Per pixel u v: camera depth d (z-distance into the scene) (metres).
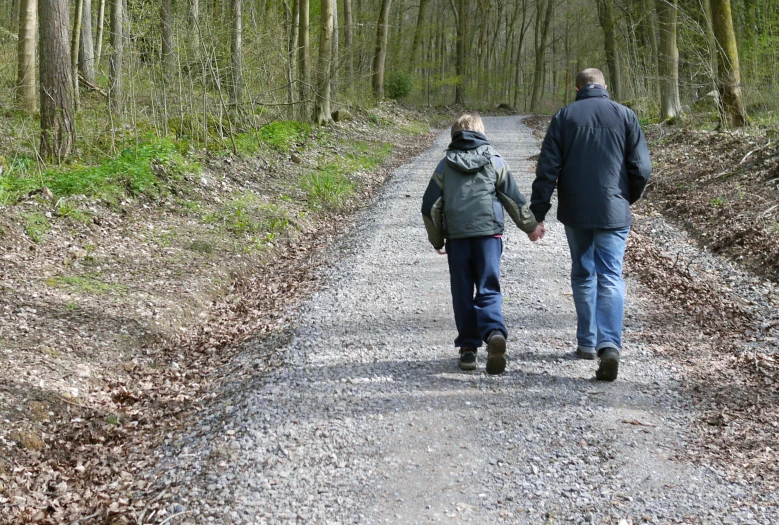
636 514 3.20
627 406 4.26
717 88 14.43
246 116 15.16
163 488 3.69
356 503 3.36
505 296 6.55
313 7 26.06
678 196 10.78
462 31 44.22
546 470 3.58
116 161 10.32
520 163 16.81
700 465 3.57
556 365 4.91
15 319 5.85
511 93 62.66
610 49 30.95
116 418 4.76
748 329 5.58
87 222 8.48
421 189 13.35
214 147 13.07
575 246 4.89
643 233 9.19
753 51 15.74
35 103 13.70
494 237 4.71
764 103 14.84
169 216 9.50
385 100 31.89
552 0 49.19
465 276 4.74
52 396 4.80
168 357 5.86
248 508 3.36
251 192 11.55
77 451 4.32
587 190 4.56
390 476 3.58
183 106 13.68
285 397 4.55
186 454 4.02
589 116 4.60
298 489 3.50
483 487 3.46
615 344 4.53
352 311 6.32
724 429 3.93
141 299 6.64
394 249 8.59
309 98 19.36
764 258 7.36
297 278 7.88
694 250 8.29
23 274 6.80
